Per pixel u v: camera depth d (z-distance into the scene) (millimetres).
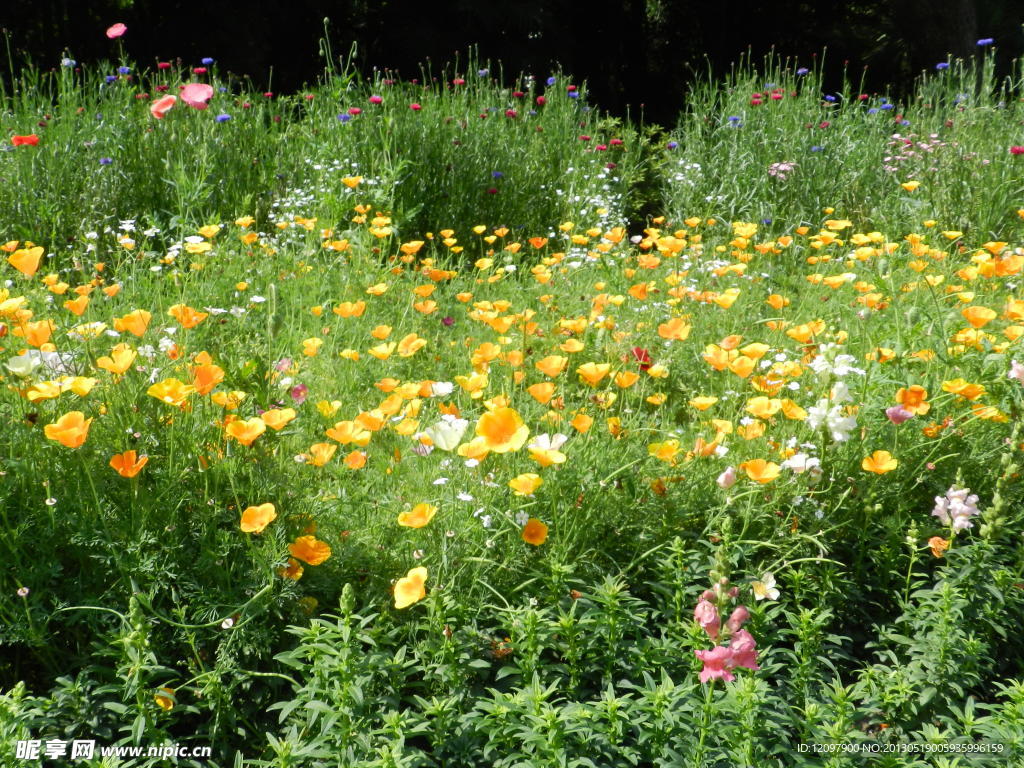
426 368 3779
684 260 5258
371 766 1857
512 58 13516
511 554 2459
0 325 2668
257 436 2402
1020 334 3068
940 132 7113
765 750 2021
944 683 2271
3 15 11492
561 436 2471
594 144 7105
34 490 2303
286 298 4254
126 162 5453
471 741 2068
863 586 2699
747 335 4156
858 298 4262
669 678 2115
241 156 5805
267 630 2209
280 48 13734
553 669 2225
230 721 2104
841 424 2688
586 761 1928
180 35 12109
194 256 4379
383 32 13875
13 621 2154
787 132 6855
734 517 2711
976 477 2904
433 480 2654
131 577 2195
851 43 17562
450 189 6117
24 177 5055
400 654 2121
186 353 2953
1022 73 6891
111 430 2461
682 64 18406
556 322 4293
